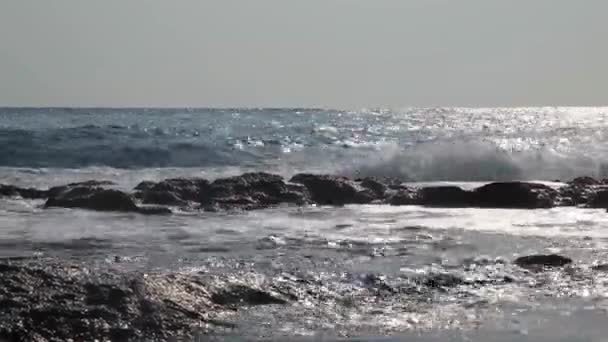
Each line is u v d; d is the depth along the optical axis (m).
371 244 35.94
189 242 36.34
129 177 76.81
